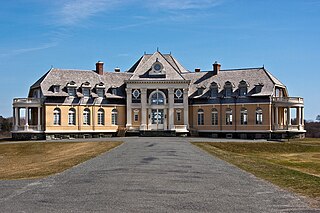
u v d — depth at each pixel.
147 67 69.31
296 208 13.11
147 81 67.19
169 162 26.06
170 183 17.66
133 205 13.38
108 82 69.81
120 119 68.44
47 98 63.94
